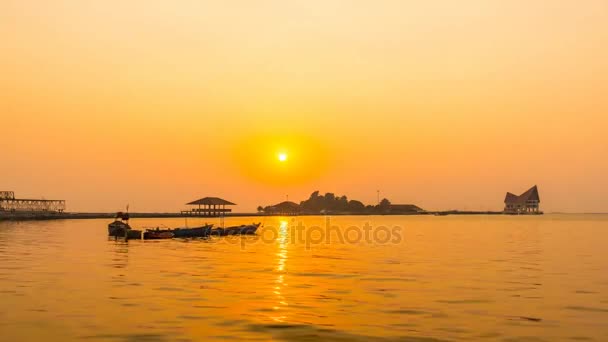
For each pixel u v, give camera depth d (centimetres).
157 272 3145
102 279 2816
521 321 1838
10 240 6178
